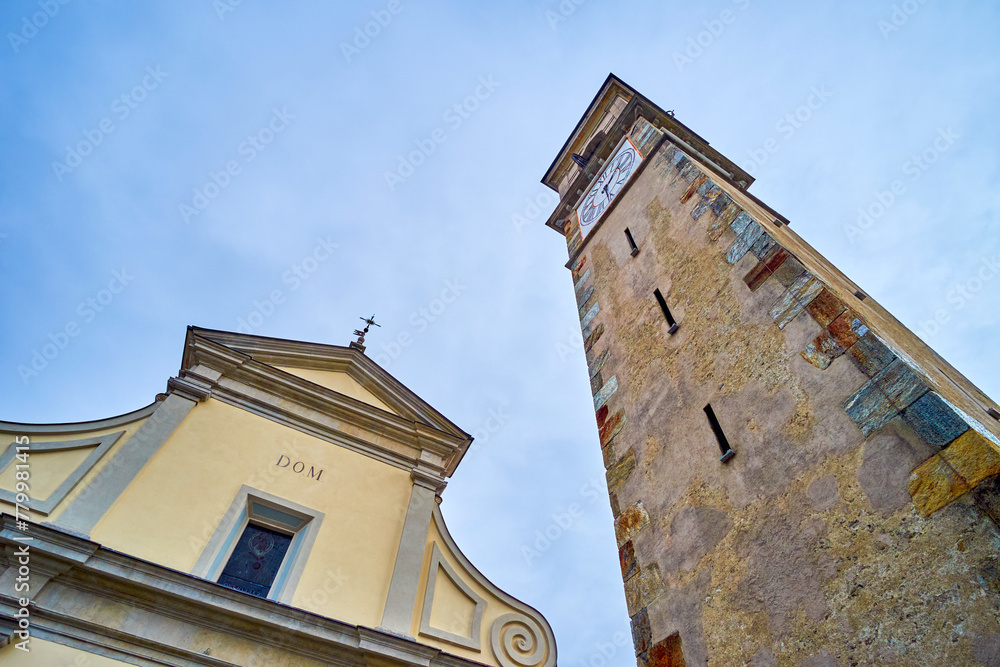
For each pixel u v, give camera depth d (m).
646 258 10.73
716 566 6.26
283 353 11.69
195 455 9.25
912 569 4.41
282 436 10.29
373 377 12.33
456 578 9.75
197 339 10.70
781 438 6.13
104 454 8.63
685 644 6.21
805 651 4.95
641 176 12.80
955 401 5.11
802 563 5.32
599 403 10.00
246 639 7.46
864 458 5.16
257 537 9.01
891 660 4.27
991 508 4.05
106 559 7.22
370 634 7.98
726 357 7.48
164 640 7.04
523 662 9.09
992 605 3.82
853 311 6.08
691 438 7.46
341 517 9.65
